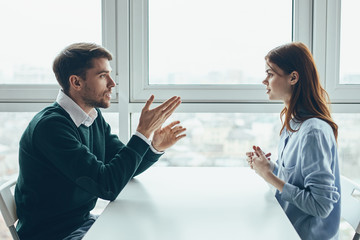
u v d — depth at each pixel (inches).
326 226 45.9
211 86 68.1
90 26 68.2
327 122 47.5
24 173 44.9
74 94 47.9
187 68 68.7
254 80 68.5
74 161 42.1
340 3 65.6
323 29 65.6
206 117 70.3
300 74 48.3
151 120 46.3
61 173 44.6
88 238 33.0
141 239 32.8
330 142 44.8
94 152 51.6
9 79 69.6
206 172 56.2
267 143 70.4
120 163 43.8
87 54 46.3
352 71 67.4
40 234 44.8
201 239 32.7
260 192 46.3
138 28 67.3
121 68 66.5
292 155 47.9
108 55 48.4
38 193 44.5
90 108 49.7
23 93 68.7
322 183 42.1
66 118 45.4
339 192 47.2
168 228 35.2
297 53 48.8
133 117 70.2
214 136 70.7
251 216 38.2
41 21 68.4
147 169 57.9
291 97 49.2
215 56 68.4
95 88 47.3
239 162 71.2
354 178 70.0
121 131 67.6
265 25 67.6
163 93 68.4
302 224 46.2
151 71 69.1
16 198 45.8
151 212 39.4
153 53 68.7
